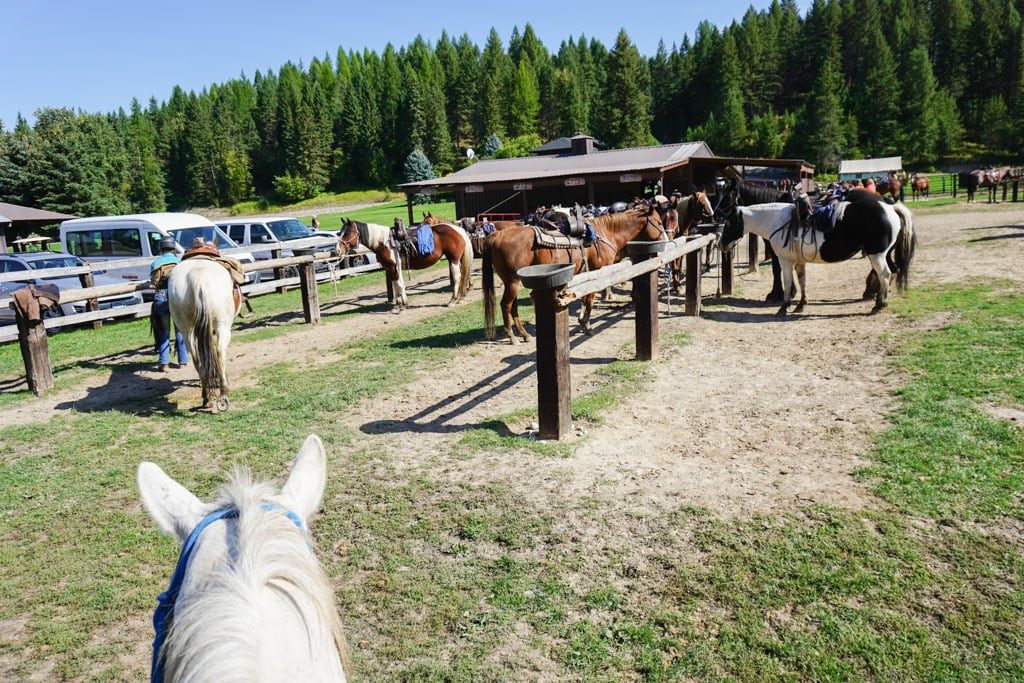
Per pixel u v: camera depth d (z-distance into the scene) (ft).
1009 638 9.12
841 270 44.39
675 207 40.86
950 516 12.00
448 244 40.16
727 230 33.50
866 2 378.12
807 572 10.75
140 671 9.87
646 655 9.37
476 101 378.73
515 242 27.27
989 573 10.43
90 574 12.51
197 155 343.46
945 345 22.65
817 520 12.24
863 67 366.43
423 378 24.39
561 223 28.81
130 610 11.35
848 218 29.19
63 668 9.97
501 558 11.94
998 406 16.84
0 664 10.14
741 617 9.93
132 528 14.26
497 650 9.70
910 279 36.81
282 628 3.80
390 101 362.33
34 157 157.07
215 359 21.42
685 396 20.48
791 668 8.94
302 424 20.10
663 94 418.92
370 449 17.56
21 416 22.85
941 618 9.61
